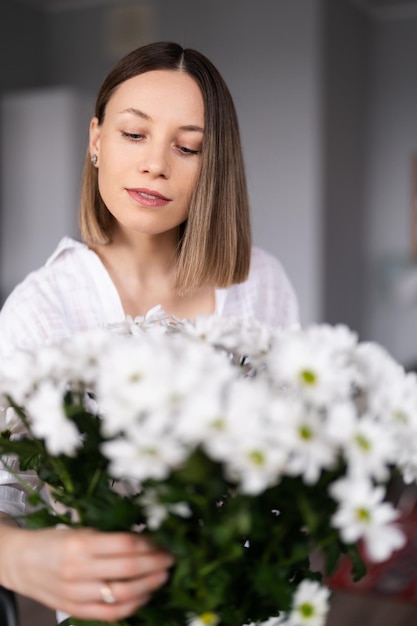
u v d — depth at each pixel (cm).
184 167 110
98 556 67
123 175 107
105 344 71
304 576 74
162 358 63
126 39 511
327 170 471
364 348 74
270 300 136
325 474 63
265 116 467
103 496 69
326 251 473
